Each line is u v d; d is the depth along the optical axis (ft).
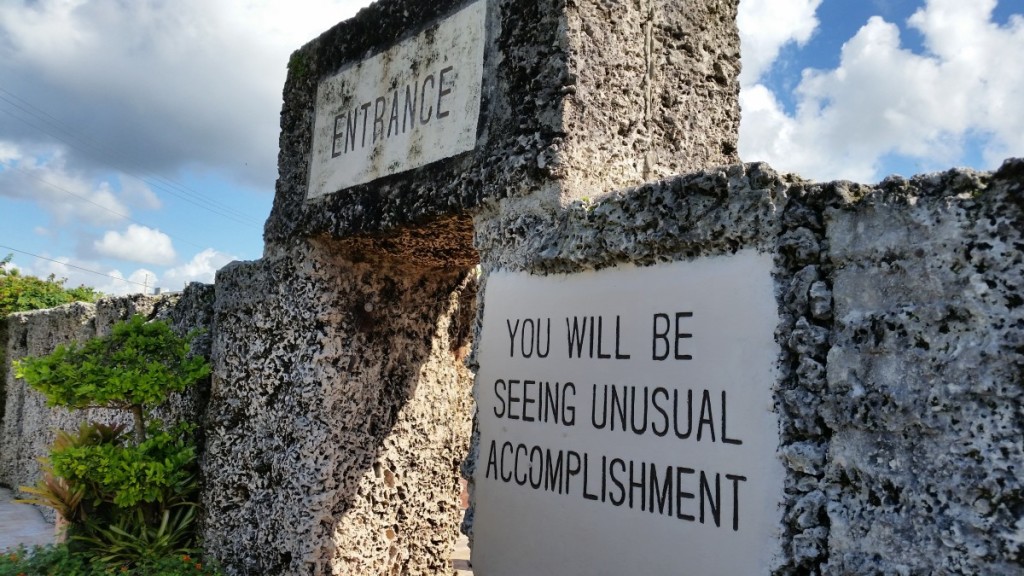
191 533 17.08
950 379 6.02
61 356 16.31
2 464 32.14
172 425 17.93
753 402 7.38
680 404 8.05
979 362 5.88
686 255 8.27
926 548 5.98
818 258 7.13
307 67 15.78
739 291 7.68
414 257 15.74
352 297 15.44
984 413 5.82
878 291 6.61
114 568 15.61
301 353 15.03
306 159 15.40
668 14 11.84
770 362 7.30
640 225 8.63
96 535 16.94
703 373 7.88
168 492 16.63
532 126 10.60
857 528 6.42
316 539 14.33
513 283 10.48
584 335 9.29
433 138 12.26
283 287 15.56
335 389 14.94
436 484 16.61
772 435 7.19
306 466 14.52
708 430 7.74
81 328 26.25
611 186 10.71
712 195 8.00
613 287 9.03
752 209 7.61
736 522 7.33
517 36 11.07
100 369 15.80
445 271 17.06
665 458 8.11
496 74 11.30
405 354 16.30
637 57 11.31
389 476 15.71
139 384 15.43
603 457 8.80
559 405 9.48
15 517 26.14
